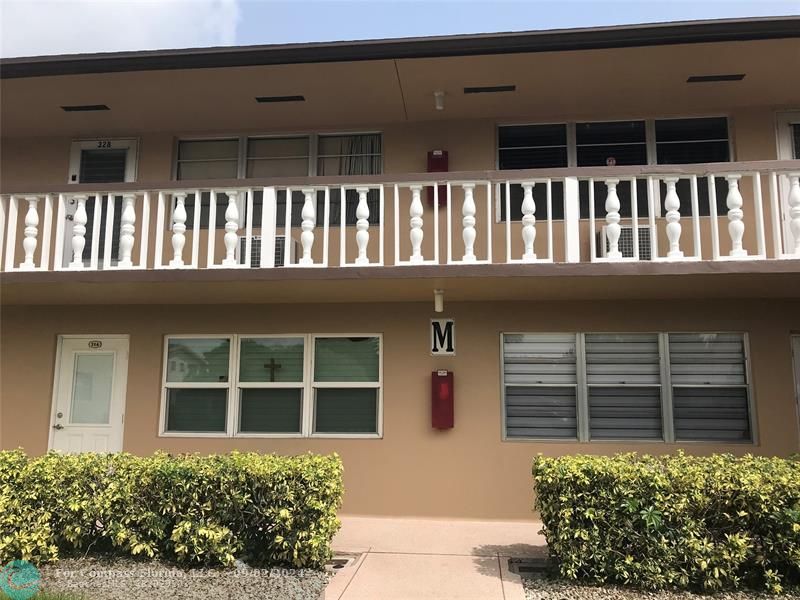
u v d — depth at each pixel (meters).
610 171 6.64
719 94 7.97
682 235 7.90
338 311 8.09
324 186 7.01
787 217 7.59
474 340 7.88
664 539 5.14
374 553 6.26
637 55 7.12
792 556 5.02
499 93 7.99
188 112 8.55
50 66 7.47
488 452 7.66
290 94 8.06
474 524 7.40
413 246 6.84
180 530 5.57
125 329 8.37
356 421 7.95
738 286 6.94
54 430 8.35
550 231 6.65
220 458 5.99
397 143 8.72
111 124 8.91
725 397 7.59
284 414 8.05
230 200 7.13
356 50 7.16
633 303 7.77
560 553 5.36
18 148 9.27
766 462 5.62
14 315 8.56
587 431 7.64
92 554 5.95
